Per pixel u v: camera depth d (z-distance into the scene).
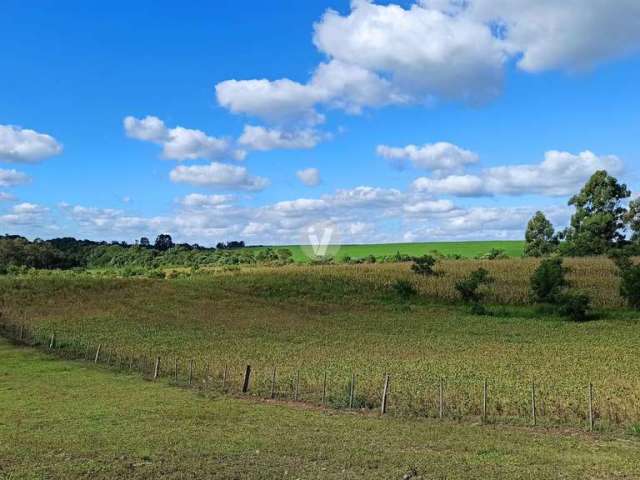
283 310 68.88
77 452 18.48
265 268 101.25
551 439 20.67
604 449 19.39
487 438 20.72
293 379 32.09
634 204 107.88
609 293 71.19
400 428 22.19
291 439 20.23
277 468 16.95
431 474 16.39
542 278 69.31
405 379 32.25
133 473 16.42
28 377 33.31
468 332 54.44
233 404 26.59
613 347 45.47
